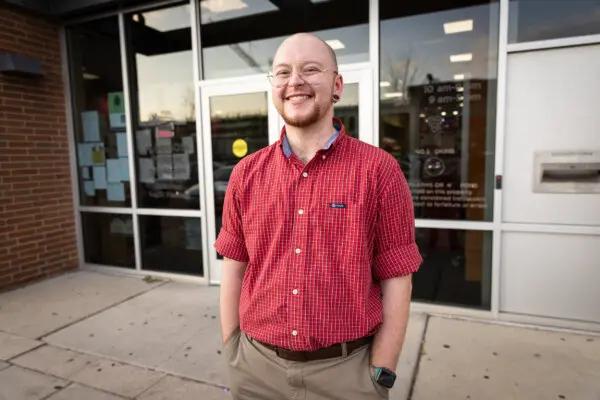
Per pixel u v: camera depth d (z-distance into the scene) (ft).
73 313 12.04
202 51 13.85
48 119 15.39
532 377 8.30
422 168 11.30
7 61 13.48
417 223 11.48
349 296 4.03
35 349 9.90
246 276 4.66
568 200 10.05
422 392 7.90
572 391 7.82
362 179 4.03
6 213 14.07
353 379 4.18
